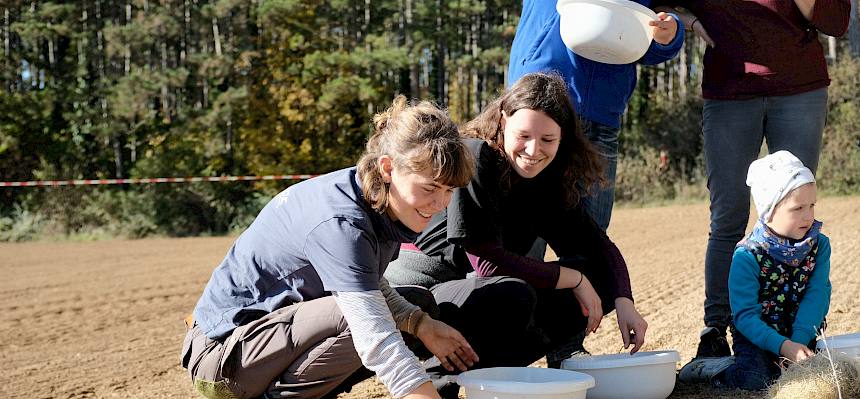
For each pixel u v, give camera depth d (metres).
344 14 37.41
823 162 21.52
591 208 4.05
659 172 26.19
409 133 2.62
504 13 44.53
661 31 3.89
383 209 2.76
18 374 5.20
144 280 10.74
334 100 31.73
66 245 19.02
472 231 3.23
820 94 3.90
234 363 2.95
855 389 2.88
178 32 36.19
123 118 32.88
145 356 5.66
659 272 8.51
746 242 3.39
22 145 32.38
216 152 31.39
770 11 3.84
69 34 37.06
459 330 3.30
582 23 3.79
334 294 2.79
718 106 4.01
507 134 3.21
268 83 33.66
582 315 3.58
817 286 3.36
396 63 33.81
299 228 2.83
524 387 2.66
